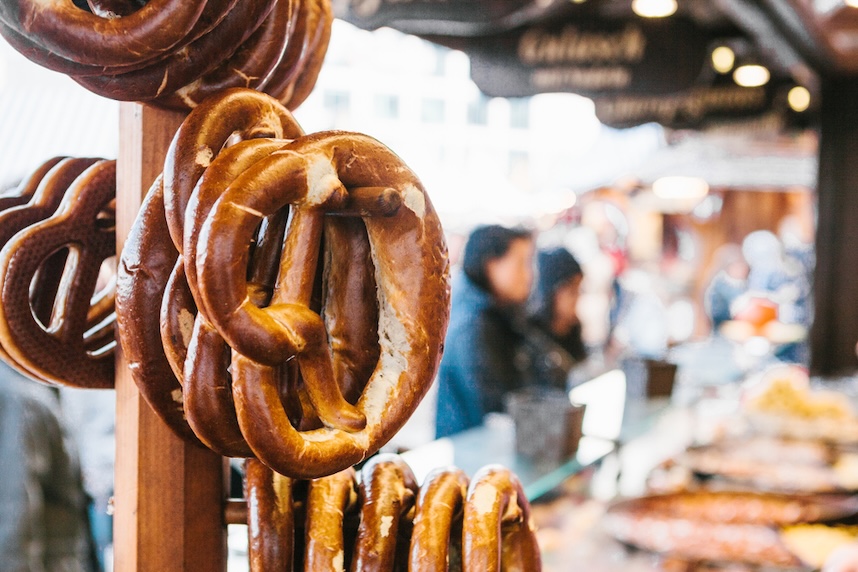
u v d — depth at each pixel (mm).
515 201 9656
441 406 3105
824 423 3434
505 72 3457
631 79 3375
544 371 3303
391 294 638
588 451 2566
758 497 2545
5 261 695
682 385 4449
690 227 11922
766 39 4117
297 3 764
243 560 1190
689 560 2023
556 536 2197
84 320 751
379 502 746
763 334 7883
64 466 2008
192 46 648
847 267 5477
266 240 614
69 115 2898
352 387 656
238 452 624
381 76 14898
